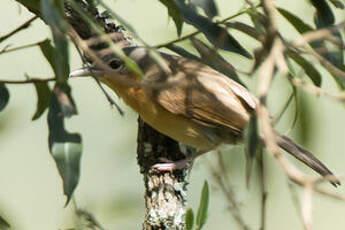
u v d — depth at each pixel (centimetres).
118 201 1112
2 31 1425
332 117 1363
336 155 1360
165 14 1245
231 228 1155
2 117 1118
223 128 1124
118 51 613
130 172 1141
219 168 964
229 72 947
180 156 1027
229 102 1113
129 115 1174
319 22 795
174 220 962
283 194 1192
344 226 1323
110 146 1239
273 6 647
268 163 1012
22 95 1380
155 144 1030
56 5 634
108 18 998
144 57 1056
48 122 764
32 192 1357
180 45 984
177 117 1092
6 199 1339
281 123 1084
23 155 1380
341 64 761
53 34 611
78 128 1276
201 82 1106
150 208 975
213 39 773
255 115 621
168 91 1078
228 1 1271
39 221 1333
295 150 1077
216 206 1167
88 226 920
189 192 1085
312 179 539
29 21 889
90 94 1334
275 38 614
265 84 580
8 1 1457
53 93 777
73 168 744
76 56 1381
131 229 1104
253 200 1073
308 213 531
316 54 651
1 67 1399
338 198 530
